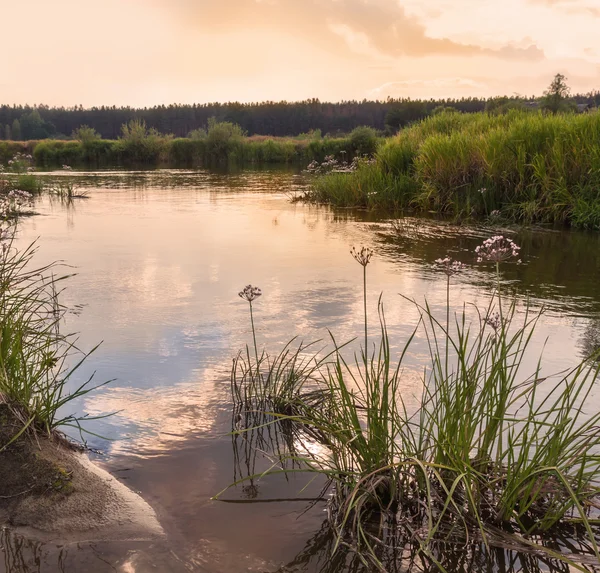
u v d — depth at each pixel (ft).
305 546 7.34
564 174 33.73
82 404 10.97
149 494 8.32
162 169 91.86
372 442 8.50
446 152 39.86
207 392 11.56
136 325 15.34
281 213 39.19
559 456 8.70
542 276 21.16
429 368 12.44
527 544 7.33
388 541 7.49
